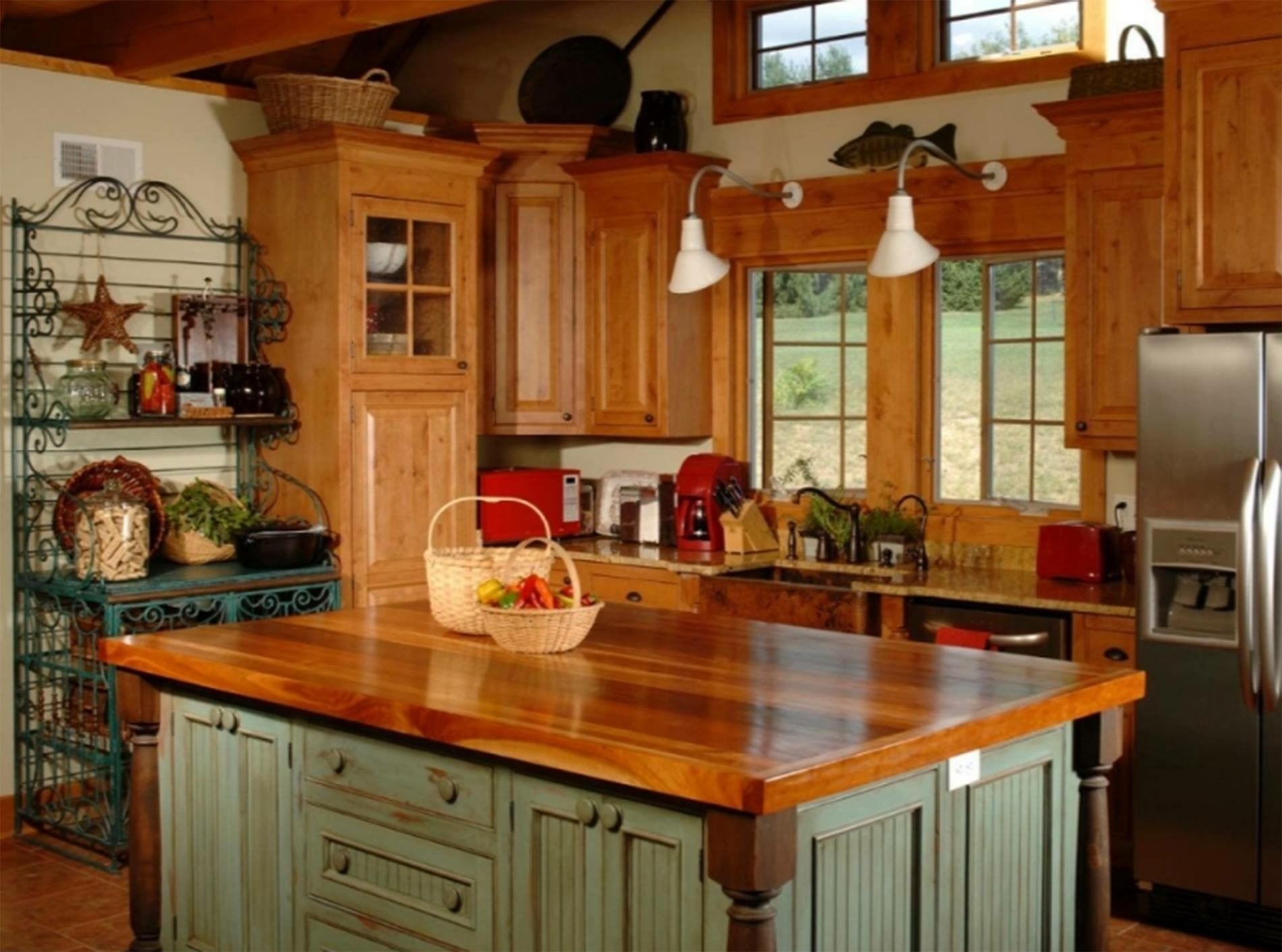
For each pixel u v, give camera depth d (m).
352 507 5.56
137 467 5.27
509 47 6.80
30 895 4.71
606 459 6.60
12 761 5.29
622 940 2.74
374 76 6.84
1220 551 4.18
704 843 2.59
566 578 6.00
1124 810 4.56
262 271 5.76
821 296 5.98
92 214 5.40
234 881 3.59
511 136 6.13
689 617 4.07
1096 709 3.15
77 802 5.17
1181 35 4.28
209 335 5.55
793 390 6.08
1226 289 4.25
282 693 3.22
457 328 5.84
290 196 5.63
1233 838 4.22
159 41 5.27
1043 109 4.86
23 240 5.21
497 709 2.90
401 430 5.70
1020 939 3.16
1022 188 5.30
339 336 5.48
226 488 5.70
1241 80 4.20
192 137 5.67
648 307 6.00
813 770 2.45
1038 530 5.28
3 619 5.24
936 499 5.70
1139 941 4.29
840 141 5.84
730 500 5.88
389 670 3.31
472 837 3.01
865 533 5.63
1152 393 4.29
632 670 3.30
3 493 5.21
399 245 5.64
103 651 3.76
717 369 6.17
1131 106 4.69
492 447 6.88
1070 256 4.89
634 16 6.41
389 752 3.18
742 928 2.46
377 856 3.22
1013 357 5.49
